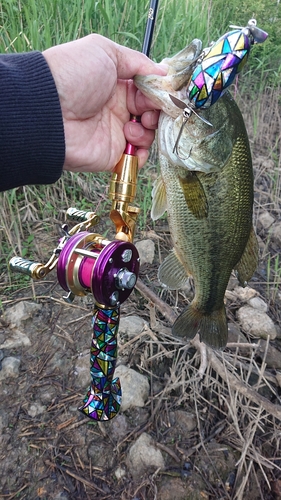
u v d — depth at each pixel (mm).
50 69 351
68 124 390
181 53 343
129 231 340
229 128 378
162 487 465
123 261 290
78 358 557
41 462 472
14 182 326
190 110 306
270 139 1087
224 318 479
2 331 578
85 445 487
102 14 804
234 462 493
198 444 498
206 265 436
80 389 531
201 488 470
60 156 333
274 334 631
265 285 727
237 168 397
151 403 525
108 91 386
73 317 605
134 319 602
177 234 421
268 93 1206
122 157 341
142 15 931
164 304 605
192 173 385
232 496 469
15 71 315
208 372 553
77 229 323
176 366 558
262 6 1180
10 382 530
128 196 337
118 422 504
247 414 530
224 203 405
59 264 291
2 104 303
